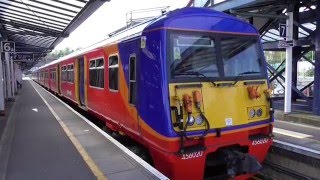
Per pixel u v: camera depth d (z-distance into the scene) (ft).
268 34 59.98
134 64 23.30
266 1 39.88
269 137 22.94
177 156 19.16
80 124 36.55
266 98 22.94
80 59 46.55
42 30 53.67
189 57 20.49
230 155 20.86
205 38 21.29
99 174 19.62
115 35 31.27
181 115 19.22
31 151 25.11
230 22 22.40
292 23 41.19
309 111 42.88
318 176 21.66
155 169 19.75
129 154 23.57
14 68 89.15
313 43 39.83
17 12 41.63
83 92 44.50
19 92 95.61
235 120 21.33
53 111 48.60
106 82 30.89
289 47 41.32
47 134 31.17
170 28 20.08
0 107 45.19
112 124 29.96
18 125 36.50
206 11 21.67
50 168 21.03
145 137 21.84
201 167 20.18
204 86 20.51
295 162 23.34
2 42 54.34
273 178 25.23
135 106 23.02
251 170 20.31
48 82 101.45
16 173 20.21
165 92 19.39
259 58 23.47
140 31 22.53
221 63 21.57
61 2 33.76
